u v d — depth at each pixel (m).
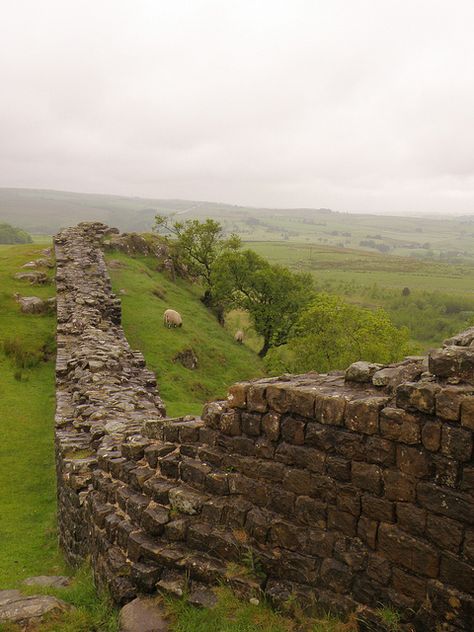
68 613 7.34
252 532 7.19
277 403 7.14
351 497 6.34
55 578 9.39
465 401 5.39
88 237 51.06
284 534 6.88
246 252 51.16
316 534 6.61
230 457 7.79
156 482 8.59
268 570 6.93
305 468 6.84
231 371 36.75
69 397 16.84
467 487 5.43
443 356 5.83
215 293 49.53
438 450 5.62
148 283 45.72
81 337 23.23
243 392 7.59
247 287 50.28
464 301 128.75
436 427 5.62
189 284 55.47
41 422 20.28
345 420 6.39
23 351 27.22
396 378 6.40
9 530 12.82
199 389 30.80
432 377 6.00
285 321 48.81
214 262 52.19
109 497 9.31
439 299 131.00
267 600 6.71
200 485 8.06
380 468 6.11
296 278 50.97
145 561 7.80
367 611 6.02
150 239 54.22
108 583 7.93
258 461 7.38
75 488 10.55
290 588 6.67
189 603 7.01
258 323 48.91
